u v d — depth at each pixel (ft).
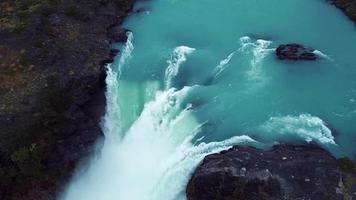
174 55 181.06
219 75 170.40
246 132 145.59
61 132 147.02
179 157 144.36
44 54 166.91
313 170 130.00
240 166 130.52
